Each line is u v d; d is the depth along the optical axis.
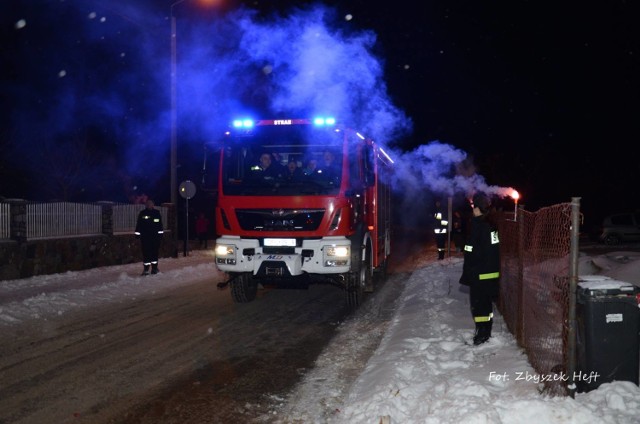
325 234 10.07
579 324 5.09
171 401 5.88
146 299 11.91
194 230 35.28
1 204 14.17
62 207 16.36
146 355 7.57
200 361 7.30
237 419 5.42
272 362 7.29
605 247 25.44
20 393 6.07
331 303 11.57
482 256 7.26
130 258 19.28
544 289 5.97
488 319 7.27
